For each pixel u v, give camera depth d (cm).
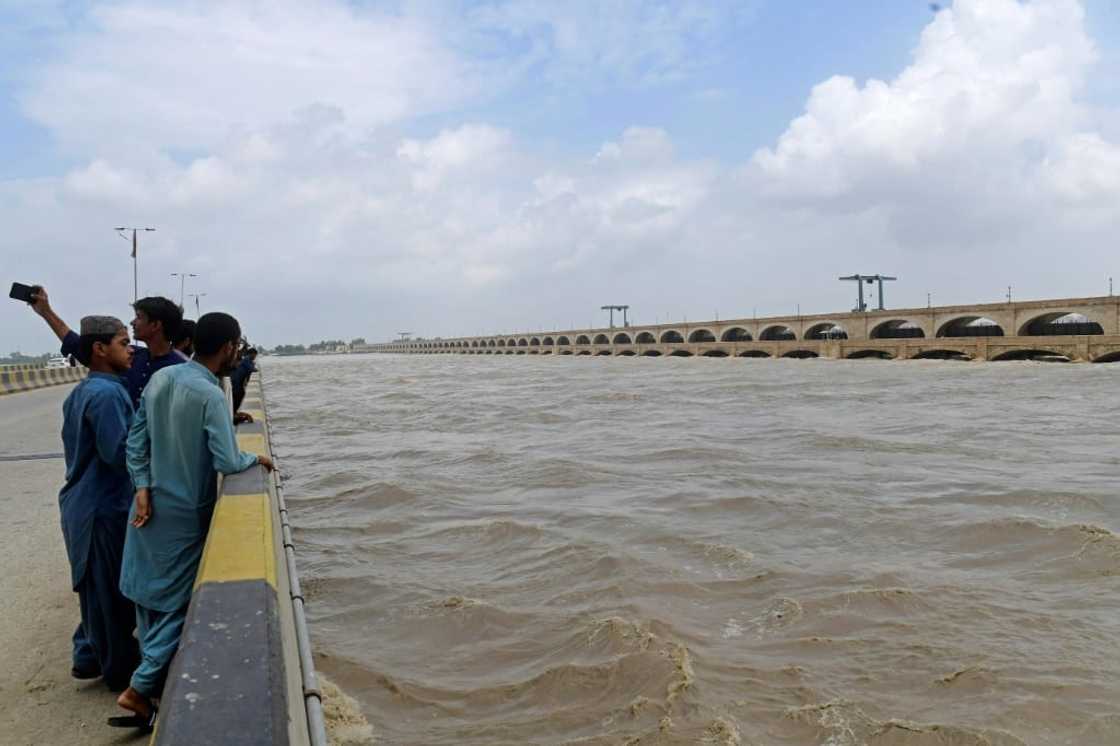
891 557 1078
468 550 1125
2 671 489
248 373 1692
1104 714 662
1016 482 1561
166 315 555
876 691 697
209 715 213
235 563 327
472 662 762
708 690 691
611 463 1828
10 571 696
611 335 13288
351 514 1372
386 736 629
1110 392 3612
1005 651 776
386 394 4519
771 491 1477
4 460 1377
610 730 633
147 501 400
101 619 450
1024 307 6250
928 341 6800
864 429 2452
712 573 1009
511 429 2609
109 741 400
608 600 903
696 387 4491
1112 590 936
